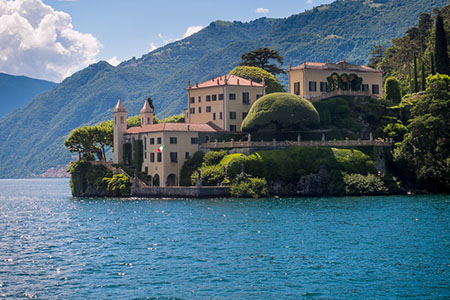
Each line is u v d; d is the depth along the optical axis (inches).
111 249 2957.7
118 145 6579.7
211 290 2186.3
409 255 2672.2
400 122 6525.6
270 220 3828.7
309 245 2942.9
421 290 2160.4
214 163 5792.3
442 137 5669.3
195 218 4005.9
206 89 6752.0
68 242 3203.7
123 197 6063.0
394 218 3796.8
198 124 6343.5
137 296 2127.2
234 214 4168.3
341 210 4286.4
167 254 2797.7
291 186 5487.2
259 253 2778.1
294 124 5994.1
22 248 3036.4
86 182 6609.3
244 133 6422.2
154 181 6117.1
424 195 5442.9
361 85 7076.8
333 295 2116.1
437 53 6569.9
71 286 2261.3
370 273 2383.1
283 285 2236.7
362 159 5639.8
